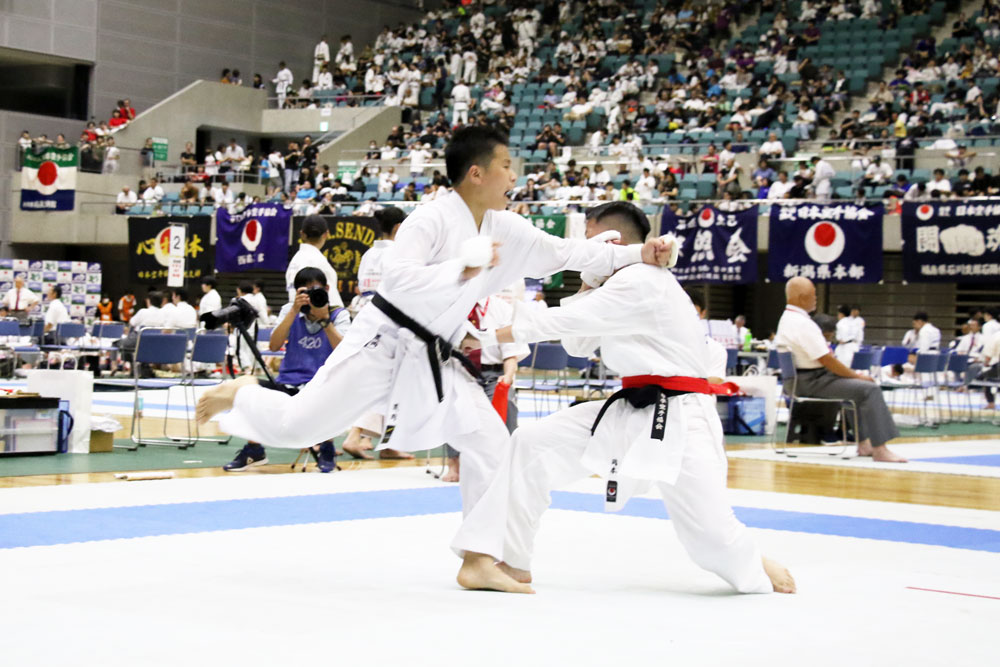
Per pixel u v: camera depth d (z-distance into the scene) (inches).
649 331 249.4
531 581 263.1
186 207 1723.7
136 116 1959.9
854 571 286.8
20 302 1342.3
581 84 1835.6
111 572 260.2
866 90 1710.1
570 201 1444.4
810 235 1305.4
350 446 566.6
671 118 1683.1
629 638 203.5
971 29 1702.8
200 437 645.3
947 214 1259.8
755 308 1665.8
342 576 262.1
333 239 1471.5
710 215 1341.0
